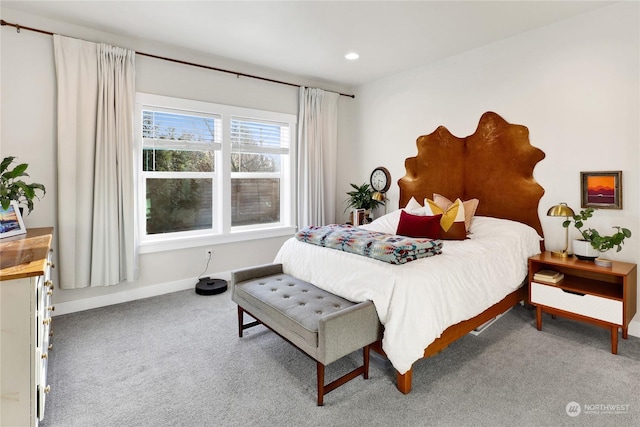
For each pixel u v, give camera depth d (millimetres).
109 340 2582
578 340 2623
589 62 2850
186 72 3645
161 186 3691
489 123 3523
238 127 4137
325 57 3836
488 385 2041
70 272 2998
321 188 4684
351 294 2219
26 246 1992
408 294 1980
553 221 3145
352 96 5039
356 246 2438
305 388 2012
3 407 1436
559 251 3045
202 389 1994
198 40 3367
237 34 3219
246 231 4211
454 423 1719
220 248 4031
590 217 2822
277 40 3361
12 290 1430
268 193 4516
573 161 2986
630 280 2465
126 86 3217
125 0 2625
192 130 3791
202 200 3973
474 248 2664
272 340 2607
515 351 2453
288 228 4551
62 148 2920
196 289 3633
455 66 3785
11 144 2795
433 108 4023
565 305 2658
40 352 1602
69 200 2961
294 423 1721
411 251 2271
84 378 2090
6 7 2730
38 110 2887
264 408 1832
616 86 2723
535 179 3238
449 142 3875
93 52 3035
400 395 1947
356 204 4645
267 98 4266
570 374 2154
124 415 1770
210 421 1733
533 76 3186
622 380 2084
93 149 3059
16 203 2473
